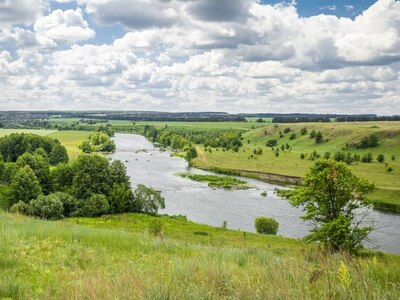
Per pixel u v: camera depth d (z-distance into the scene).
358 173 148.50
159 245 15.23
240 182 129.50
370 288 5.95
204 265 8.70
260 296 5.88
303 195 42.91
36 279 9.39
